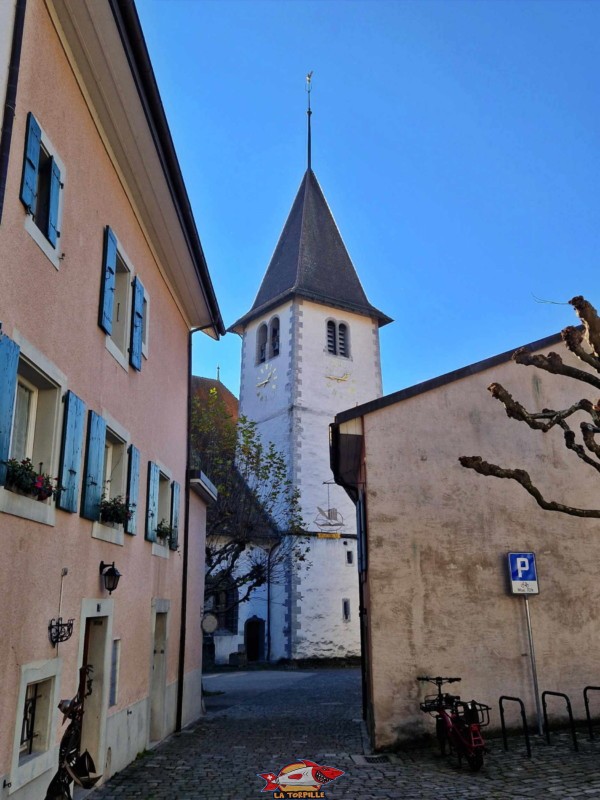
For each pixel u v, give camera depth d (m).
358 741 11.54
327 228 44.44
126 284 9.99
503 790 7.36
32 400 6.93
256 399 40.78
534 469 11.68
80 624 7.51
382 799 7.22
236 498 22.44
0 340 5.47
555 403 12.13
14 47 5.89
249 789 7.92
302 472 36.56
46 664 6.46
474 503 11.33
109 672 8.59
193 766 9.41
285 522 34.25
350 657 34.50
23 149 6.13
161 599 11.92
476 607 10.86
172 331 13.34
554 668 10.84
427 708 9.43
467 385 11.90
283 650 33.88
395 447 11.38
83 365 7.81
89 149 8.20
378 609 10.66
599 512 8.21
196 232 11.58
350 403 39.78
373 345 42.03
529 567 10.98
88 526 7.87
